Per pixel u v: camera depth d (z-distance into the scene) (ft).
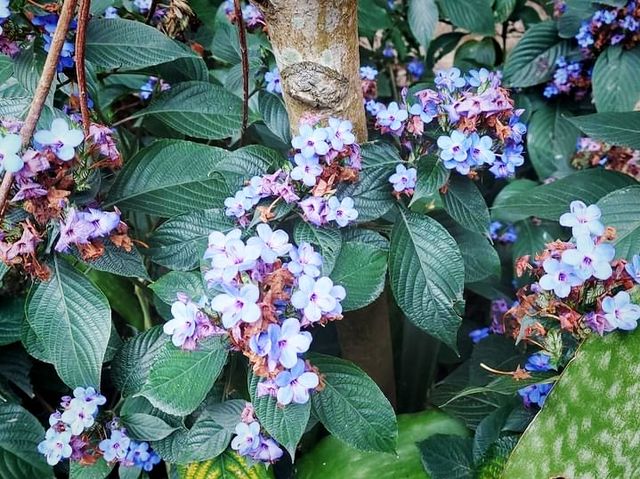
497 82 1.13
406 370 1.60
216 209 1.13
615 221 1.22
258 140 1.61
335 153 1.01
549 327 1.03
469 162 1.06
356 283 1.05
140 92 1.60
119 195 1.12
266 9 1.02
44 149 0.90
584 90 2.07
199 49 1.66
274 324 0.85
